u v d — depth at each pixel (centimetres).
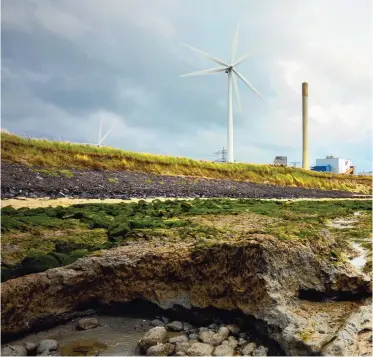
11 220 1298
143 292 877
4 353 687
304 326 684
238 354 693
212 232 1202
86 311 877
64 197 2388
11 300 754
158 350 693
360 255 1162
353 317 716
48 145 3312
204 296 833
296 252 828
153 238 1098
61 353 710
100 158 3653
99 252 922
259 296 761
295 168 5400
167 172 4084
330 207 2753
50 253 955
